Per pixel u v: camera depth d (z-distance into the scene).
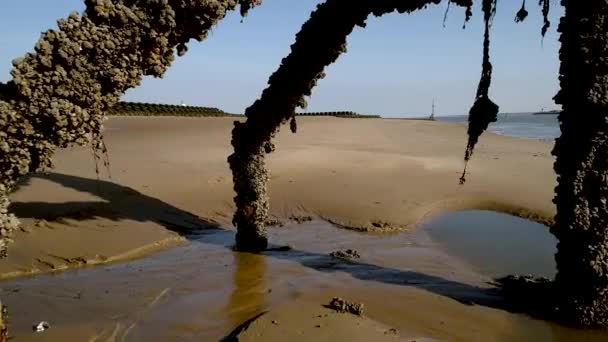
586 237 5.58
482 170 16.89
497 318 5.82
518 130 54.22
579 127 5.57
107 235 8.59
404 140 29.48
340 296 6.34
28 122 4.18
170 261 7.88
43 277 6.95
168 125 32.22
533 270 7.84
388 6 6.64
